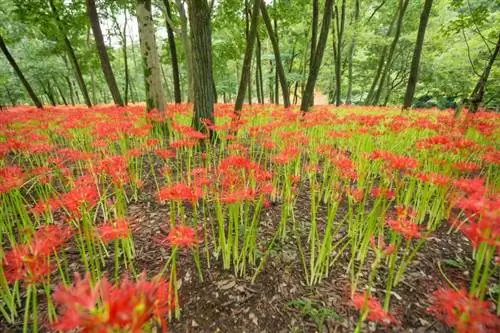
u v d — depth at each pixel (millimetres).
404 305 1956
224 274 2225
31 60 18531
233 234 2691
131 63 32781
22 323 1804
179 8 8008
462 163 2613
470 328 958
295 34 15391
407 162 2277
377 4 16578
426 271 2275
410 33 14312
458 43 12047
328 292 2084
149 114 5293
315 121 4676
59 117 6090
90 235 1938
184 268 2270
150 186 3730
